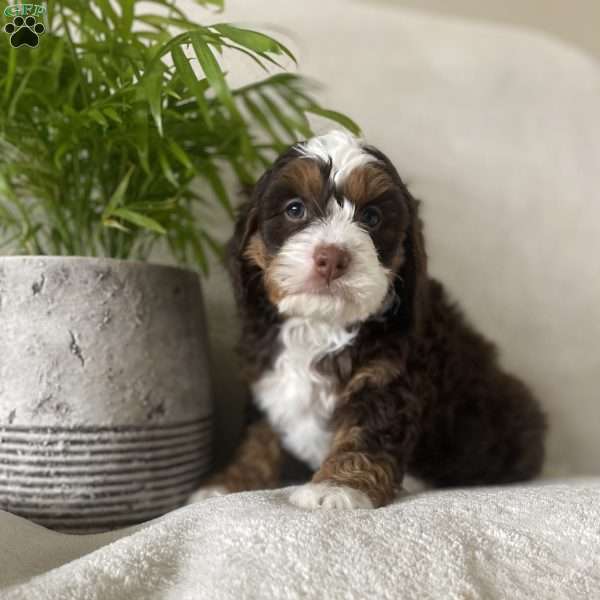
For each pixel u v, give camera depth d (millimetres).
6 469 397
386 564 296
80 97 439
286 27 632
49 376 397
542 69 688
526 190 669
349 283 387
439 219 647
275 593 281
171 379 432
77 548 354
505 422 504
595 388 662
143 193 457
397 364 424
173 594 292
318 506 357
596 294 672
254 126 583
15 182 492
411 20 670
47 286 400
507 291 654
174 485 440
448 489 458
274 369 452
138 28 565
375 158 422
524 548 317
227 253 466
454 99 664
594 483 421
